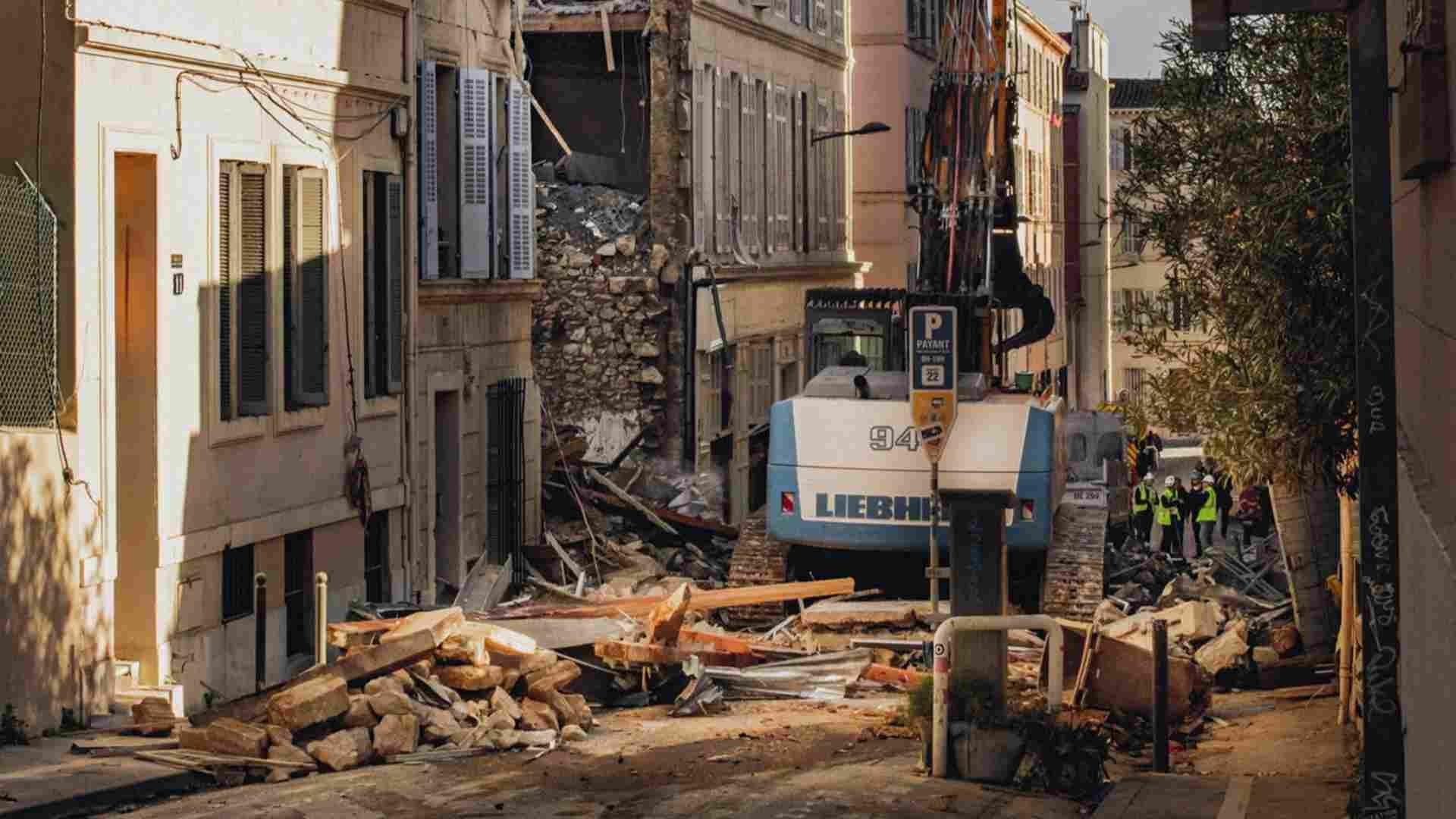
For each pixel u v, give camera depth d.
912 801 16.20
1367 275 11.09
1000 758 17.14
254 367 24.09
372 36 27.31
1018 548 27.48
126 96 20.97
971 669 17.56
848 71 56.28
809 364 35.19
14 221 19.19
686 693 21.89
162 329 21.67
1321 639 25.56
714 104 42.72
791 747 19.27
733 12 44.00
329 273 26.00
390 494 27.94
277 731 17.94
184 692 21.95
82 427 19.77
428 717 18.97
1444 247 8.91
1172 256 19.59
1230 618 27.38
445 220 30.70
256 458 23.89
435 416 30.28
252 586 24.02
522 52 33.81
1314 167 18.81
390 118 27.95
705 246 41.88
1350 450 18.98
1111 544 37.38
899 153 64.00
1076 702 20.75
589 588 32.03
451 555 30.61
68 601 19.41
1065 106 100.94
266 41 24.33
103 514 20.09
